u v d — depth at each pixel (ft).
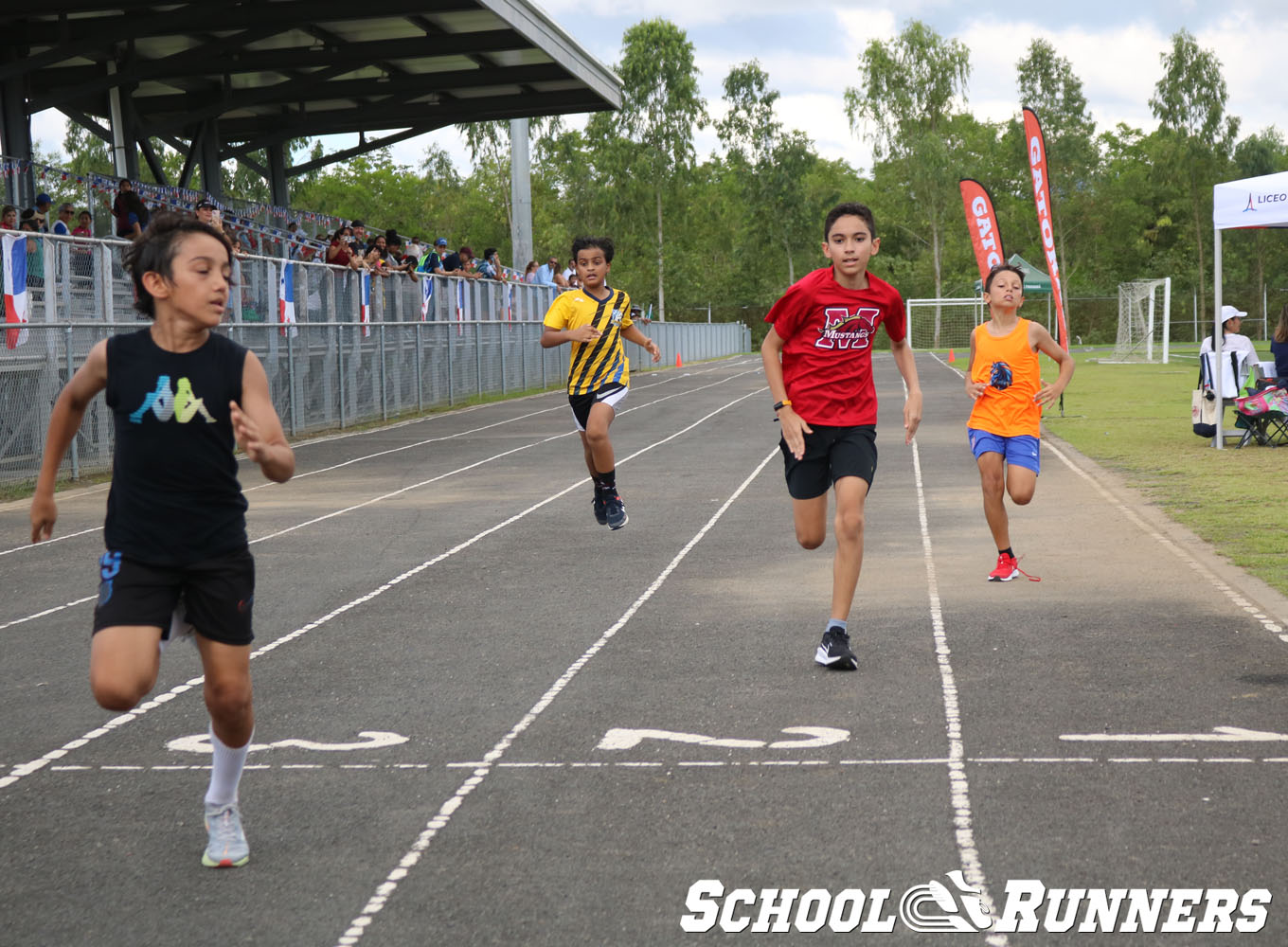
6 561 31.35
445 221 267.18
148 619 11.21
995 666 19.07
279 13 74.38
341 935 10.71
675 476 45.62
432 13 77.41
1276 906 10.90
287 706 17.83
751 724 16.43
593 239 27.55
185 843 12.87
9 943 10.68
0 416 44.50
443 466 50.98
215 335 11.62
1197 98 240.12
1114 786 13.82
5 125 76.79
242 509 11.80
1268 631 20.74
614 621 22.95
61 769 15.35
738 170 257.34
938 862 11.95
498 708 17.49
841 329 19.04
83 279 49.83
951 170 230.07
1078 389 92.17
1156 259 272.51
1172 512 33.42
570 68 93.20
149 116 99.86
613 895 11.37
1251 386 51.47
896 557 28.66
